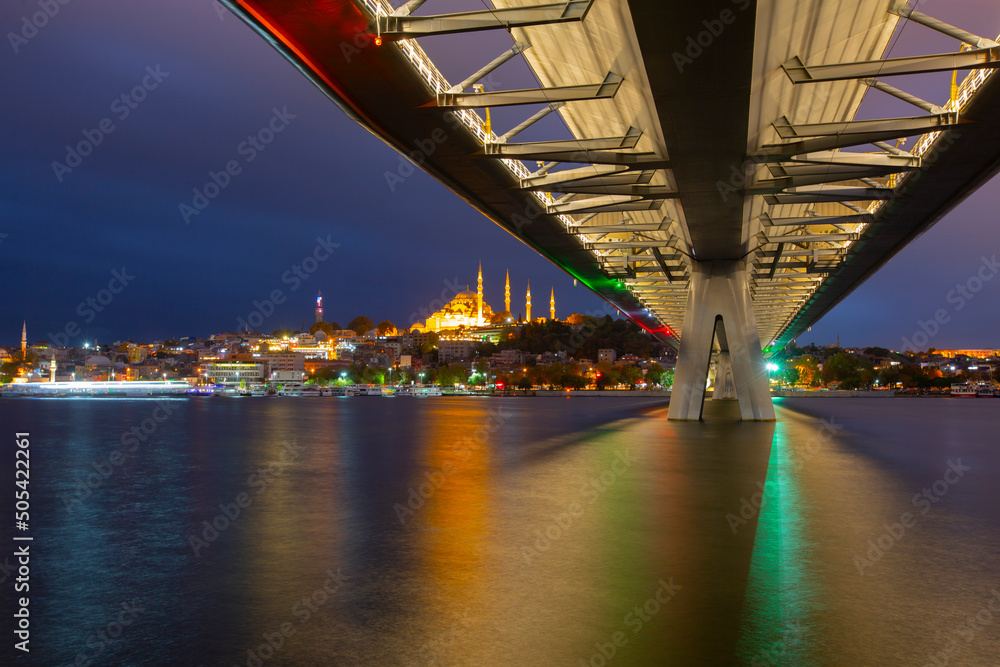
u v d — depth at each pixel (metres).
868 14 21.80
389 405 132.50
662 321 92.19
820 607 10.09
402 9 19.45
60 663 8.36
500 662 8.13
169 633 9.31
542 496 20.78
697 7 16.61
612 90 22.58
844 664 8.05
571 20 18.45
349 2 18.20
